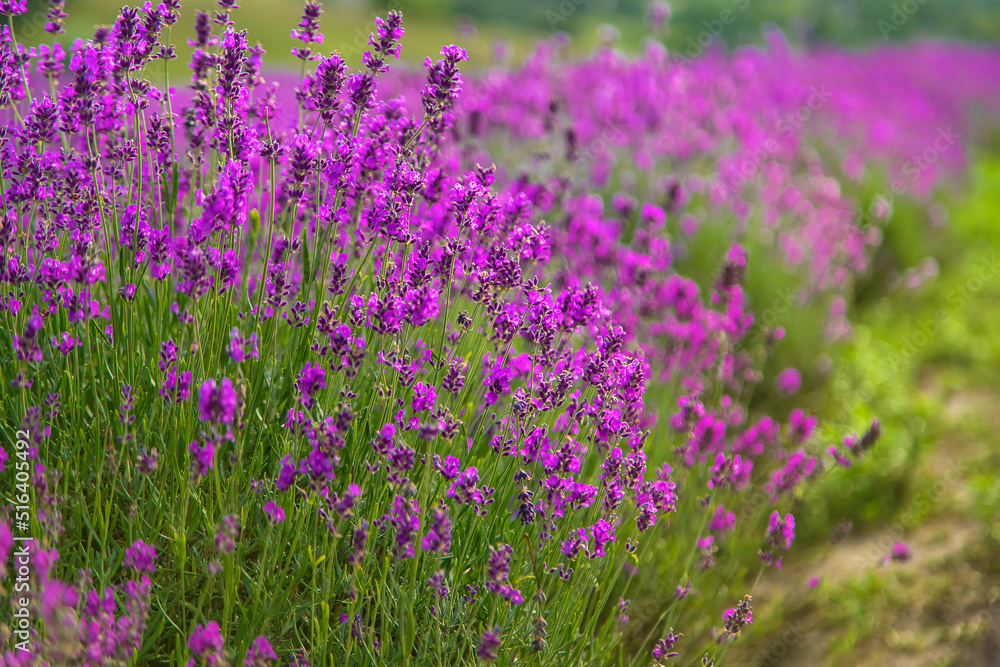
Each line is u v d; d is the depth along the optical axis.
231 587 1.86
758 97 6.96
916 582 3.55
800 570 3.73
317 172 2.38
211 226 2.10
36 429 1.85
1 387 2.19
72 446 2.17
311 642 2.02
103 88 2.41
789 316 5.16
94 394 2.14
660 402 3.65
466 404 2.61
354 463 2.18
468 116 4.20
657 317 3.91
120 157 2.48
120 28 2.27
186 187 2.71
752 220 5.74
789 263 5.57
